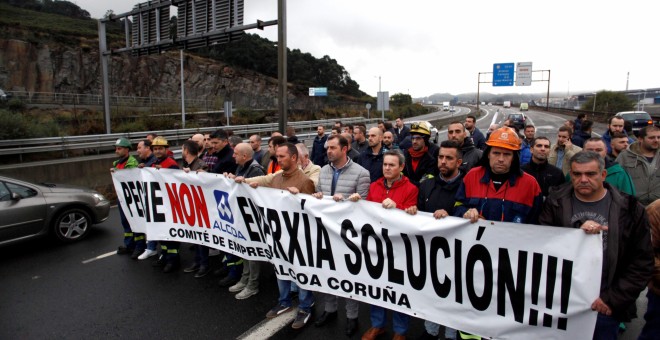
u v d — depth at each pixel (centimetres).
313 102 6153
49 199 564
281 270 356
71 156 1305
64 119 2131
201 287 427
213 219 416
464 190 285
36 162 1088
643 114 2023
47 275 464
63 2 6625
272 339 326
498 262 252
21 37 3781
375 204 296
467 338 272
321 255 327
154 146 494
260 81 5950
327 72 8519
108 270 477
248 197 377
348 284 315
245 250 392
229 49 6259
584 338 228
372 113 5259
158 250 542
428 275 279
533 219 263
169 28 1207
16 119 1214
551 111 6222
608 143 541
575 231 225
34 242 588
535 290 240
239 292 413
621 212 222
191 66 5191
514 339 250
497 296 254
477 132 714
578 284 226
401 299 292
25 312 377
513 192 262
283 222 347
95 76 4156
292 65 7381
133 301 396
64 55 3953
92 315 369
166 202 454
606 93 5788
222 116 3209
